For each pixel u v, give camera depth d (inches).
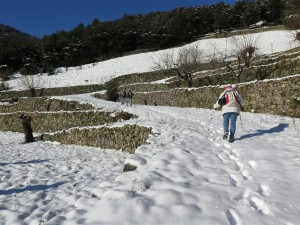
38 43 2893.7
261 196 178.1
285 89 642.2
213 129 428.1
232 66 1166.3
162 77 1686.8
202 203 165.9
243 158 256.4
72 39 2783.0
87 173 412.2
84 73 2202.3
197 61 1414.9
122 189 186.2
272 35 1674.5
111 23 2844.5
